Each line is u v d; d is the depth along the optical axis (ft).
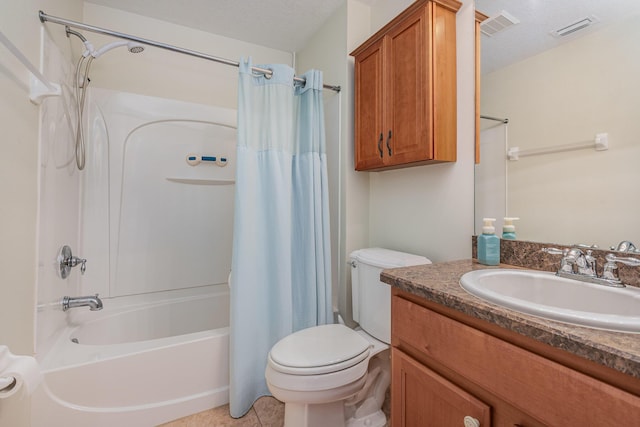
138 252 6.29
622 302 2.40
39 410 3.67
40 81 3.51
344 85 6.04
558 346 1.71
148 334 6.09
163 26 6.63
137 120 6.26
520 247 3.55
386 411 4.69
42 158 3.83
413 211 5.19
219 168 7.09
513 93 3.69
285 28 6.93
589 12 3.01
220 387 4.83
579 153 3.08
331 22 6.48
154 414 4.32
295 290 5.52
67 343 4.42
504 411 2.03
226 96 7.30
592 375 1.62
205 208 6.99
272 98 5.17
